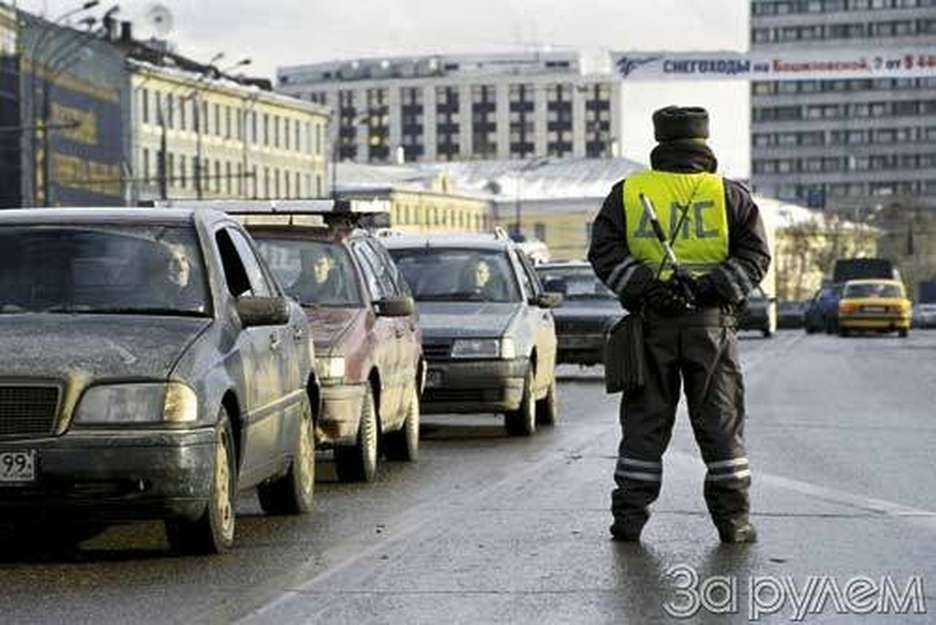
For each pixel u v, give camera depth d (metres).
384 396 32.56
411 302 33.25
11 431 21.05
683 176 22.69
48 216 24.38
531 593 19.38
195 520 22.00
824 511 26.09
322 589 19.86
